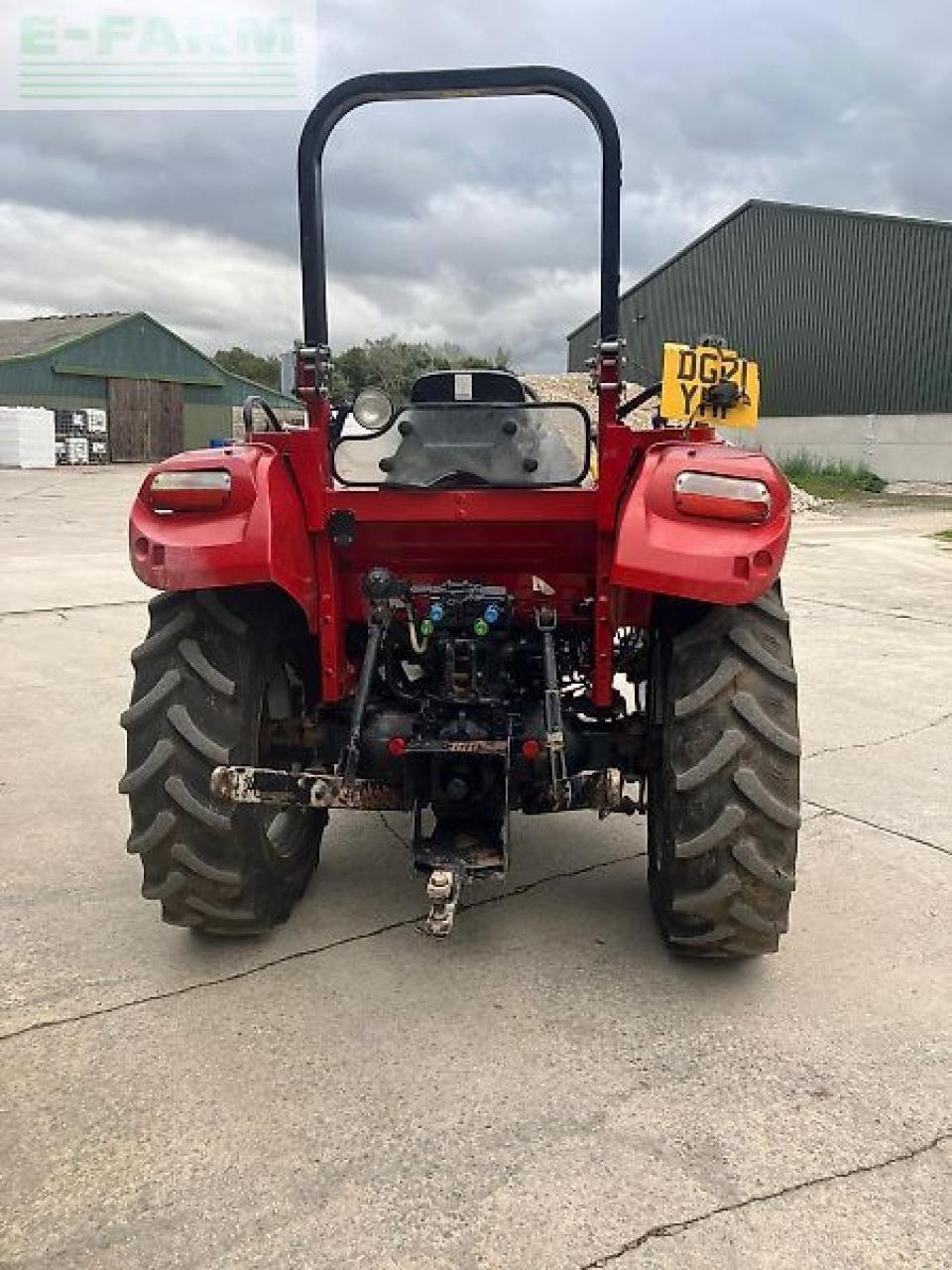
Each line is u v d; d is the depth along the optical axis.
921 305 27.78
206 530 2.68
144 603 8.43
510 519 2.90
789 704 2.67
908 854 3.69
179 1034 2.57
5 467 26.53
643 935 3.09
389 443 3.16
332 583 2.97
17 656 6.63
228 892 2.83
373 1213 1.99
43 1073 2.42
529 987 2.79
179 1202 2.03
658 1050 2.51
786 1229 1.96
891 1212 2.00
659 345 33.66
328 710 3.15
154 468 2.76
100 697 5.73
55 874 3.51
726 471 2.51
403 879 3.50
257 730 2.93
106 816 4.04
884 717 5.47
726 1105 2.31
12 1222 1.98
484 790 2.81
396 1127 2.23
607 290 2.80
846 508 22.06
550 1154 2.15
